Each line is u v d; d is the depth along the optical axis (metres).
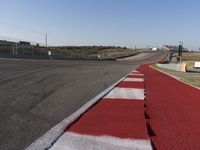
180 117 6.96
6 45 65.00
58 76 16.77
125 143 4.73
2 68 21.03
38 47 81.25
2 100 8.08
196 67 52.12
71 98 8.98
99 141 4.80
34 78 14.67
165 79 18.92
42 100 8.40
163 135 5.37
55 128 5.47
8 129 5.32
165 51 149.75
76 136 5.04
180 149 4.58
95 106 7.81
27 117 6.29
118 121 6.17
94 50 136.50
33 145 4.48
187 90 12.87
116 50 148.75
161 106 8.36
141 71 29.02
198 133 5.57
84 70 24.91
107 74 21.08
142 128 5.66
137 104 8.33
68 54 78.44
